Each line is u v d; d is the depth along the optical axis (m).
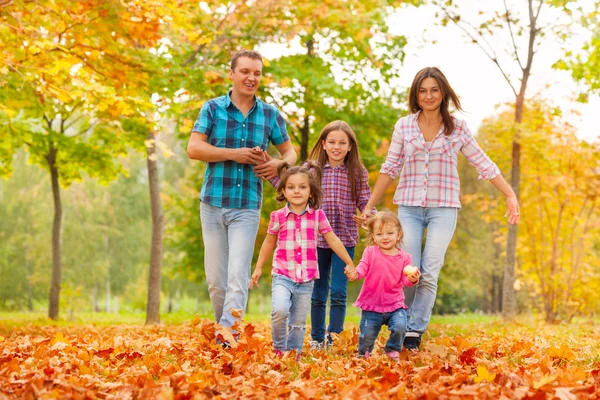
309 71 14.73
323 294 6.72
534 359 5.35
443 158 6.12
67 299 20.56
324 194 6.75
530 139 13.98
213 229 6.16
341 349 6.18
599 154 16.20
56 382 3.90
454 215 6.16
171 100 11.84
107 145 16.14
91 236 45.16
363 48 15.59
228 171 6.07
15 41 9.38
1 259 44.84
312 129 17.86
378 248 5.48
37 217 45.28
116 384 4.04
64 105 14.34
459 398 3.60
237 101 6.25
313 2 13.34
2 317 22.05
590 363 5.24
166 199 23.31
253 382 4.21
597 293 17.86
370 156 17.11
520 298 31.31
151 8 9.02
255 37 13.99
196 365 4.96
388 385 4.04
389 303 5.43
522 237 18.33
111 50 10.16
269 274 21.69
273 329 5.34
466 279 34.47
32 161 17.08
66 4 9.42
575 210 17.56
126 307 49.75
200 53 14.20
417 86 6.12
